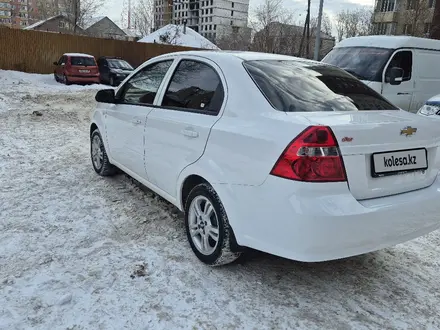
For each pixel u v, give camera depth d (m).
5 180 4.93
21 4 81.25
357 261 3.46
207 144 3.05
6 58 21.34
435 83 8.94
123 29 63.69
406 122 2.82
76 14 36.00
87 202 4.36
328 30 44.03
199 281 2.99
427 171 2.93
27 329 2.40
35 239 3.47
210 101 3.23
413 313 2.79
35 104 12.28
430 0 33.34
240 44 41.00
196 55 3.64
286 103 2.86
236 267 3.22
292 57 3.77
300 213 2.40
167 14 80.06
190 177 3.31
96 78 19.83
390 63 8.09
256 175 2.62
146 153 3.91
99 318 2.54
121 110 4.45
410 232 2.80
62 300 2.66
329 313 2.73
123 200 4.46
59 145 6.96
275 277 3.12
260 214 2.62
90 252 3.31
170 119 3.52
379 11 41.03
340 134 2.47
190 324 2.54
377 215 2.55
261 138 2.63
